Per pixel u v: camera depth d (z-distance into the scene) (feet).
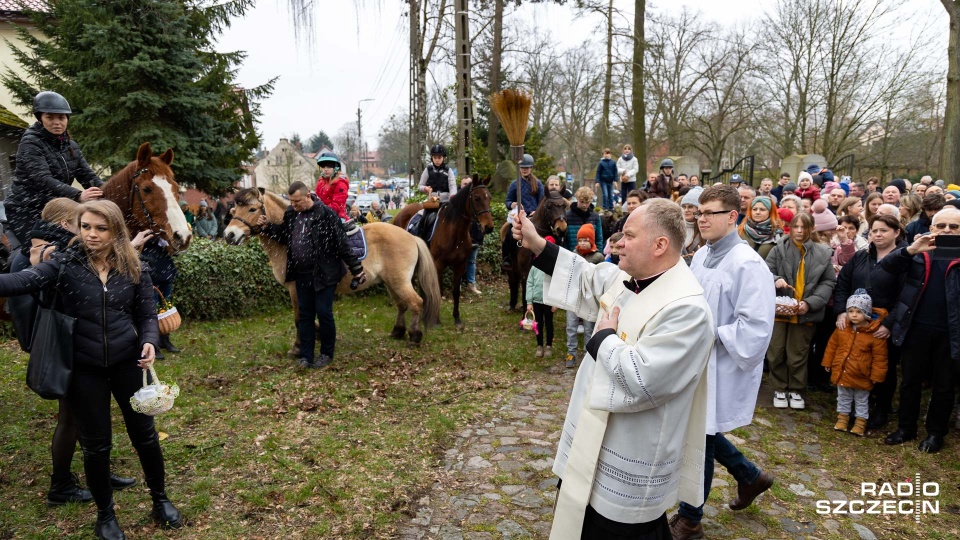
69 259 9.45
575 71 96.63
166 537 10.62
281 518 11.34
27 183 13.62
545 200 23.86
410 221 29.43
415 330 23.07
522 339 24.13
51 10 41.01
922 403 18.07
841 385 15.65
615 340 7.08
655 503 7.25
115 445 13.96
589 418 7.34
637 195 24.47
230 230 18.57
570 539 7.36
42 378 9.21
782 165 55.36
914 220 19.10
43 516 11.16
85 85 35.81
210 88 40.24
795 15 71.05
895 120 73.15
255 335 23.71
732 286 10.21
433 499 12.25
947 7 39.99
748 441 15.29
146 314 10.23
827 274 17.12
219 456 13.60
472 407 17.02
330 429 15.25
